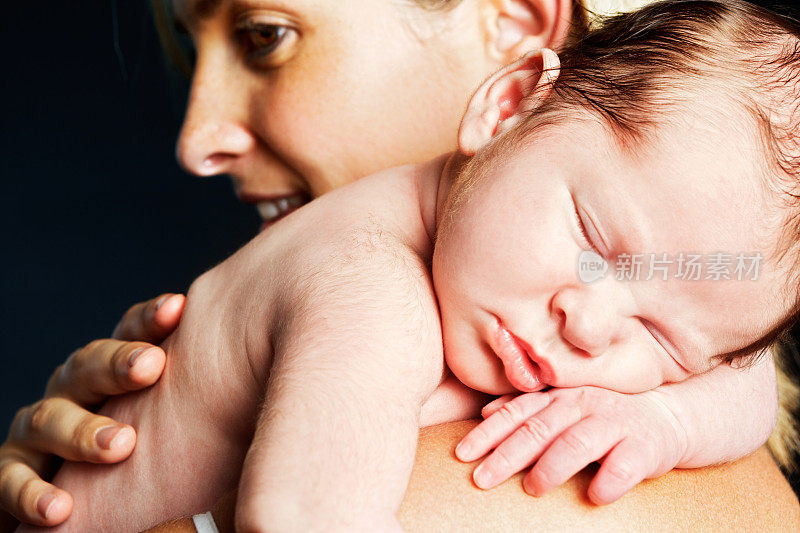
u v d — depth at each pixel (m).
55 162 3.49
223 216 3.48
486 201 1.11
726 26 1.19
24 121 3.47
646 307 1.06
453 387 1.19
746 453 1.17
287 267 1.14
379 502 0.85
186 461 1.20
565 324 1.05
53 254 3.51
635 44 1.20
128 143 3.46
